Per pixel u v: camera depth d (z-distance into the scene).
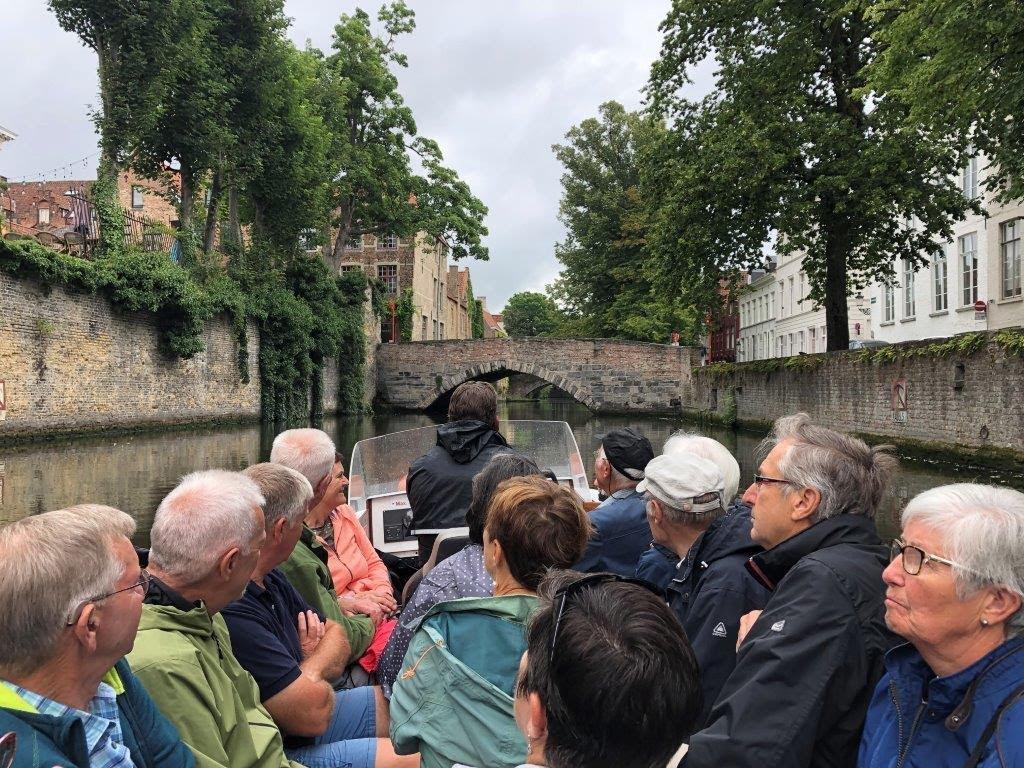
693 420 38.22
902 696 1.79
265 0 26.25
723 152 20.78
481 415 4.54
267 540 2.81
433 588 2.82
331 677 3.02
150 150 25.25
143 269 22.27
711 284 24.00
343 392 39.88
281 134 28.81
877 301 32.19
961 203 20.53
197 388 26.67
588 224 45.88
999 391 14.34
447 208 39.03
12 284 17.89
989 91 11.17
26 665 1.73
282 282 33.50
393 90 36.84
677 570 2.96
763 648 1.96
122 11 21.64
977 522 1.64
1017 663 1.63
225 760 2.15
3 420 17.73
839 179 19.47
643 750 1.30
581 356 43.62
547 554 2.31
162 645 2.21
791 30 19.14
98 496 11.55
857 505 2.30
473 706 2.17
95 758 1.79
